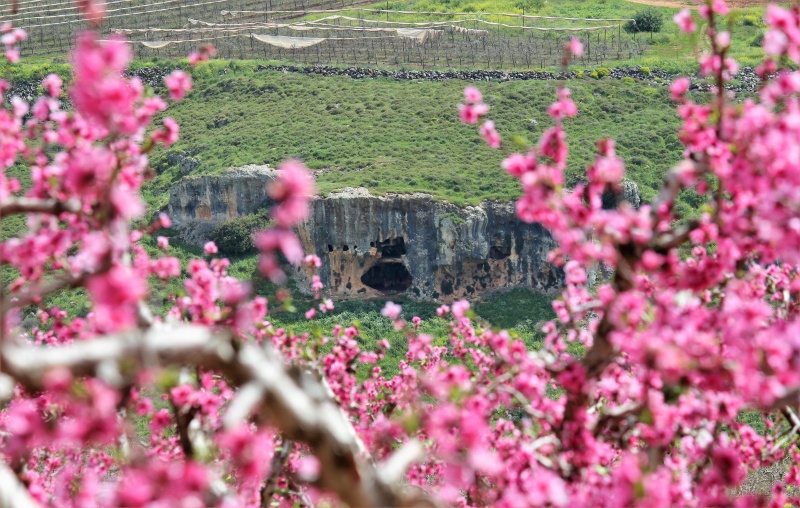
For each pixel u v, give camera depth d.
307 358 30.88
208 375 29.39
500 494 26.41
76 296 116.75
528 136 185.75
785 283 32.56
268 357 20.58
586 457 25.91
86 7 22.52
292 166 18.22
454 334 36.97
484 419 26.25
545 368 27.47
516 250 162.00
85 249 21.91
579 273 31.61
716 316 23.92
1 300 18.52
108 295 15.84
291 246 18.22
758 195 24.09
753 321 22.56
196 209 179.75
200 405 27.81
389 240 166.25
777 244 22.92
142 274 29.95
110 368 17.44
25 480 27.69
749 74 193.50
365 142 189.62
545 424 28.12
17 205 24.58
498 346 28.95
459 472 20.34
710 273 25.03
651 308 23.44
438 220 161.75
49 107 29.78
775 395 22.25
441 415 20.55
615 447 32.12
